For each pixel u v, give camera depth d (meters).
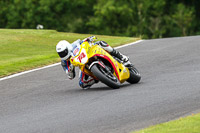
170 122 17.53
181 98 21.86
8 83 32.38
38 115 21.55
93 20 169.25
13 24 172.62
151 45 49.81
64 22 172.62
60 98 25.27
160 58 38.78
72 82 30.89
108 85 25.30
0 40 56.53
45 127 19.19
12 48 52.00
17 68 38.50
